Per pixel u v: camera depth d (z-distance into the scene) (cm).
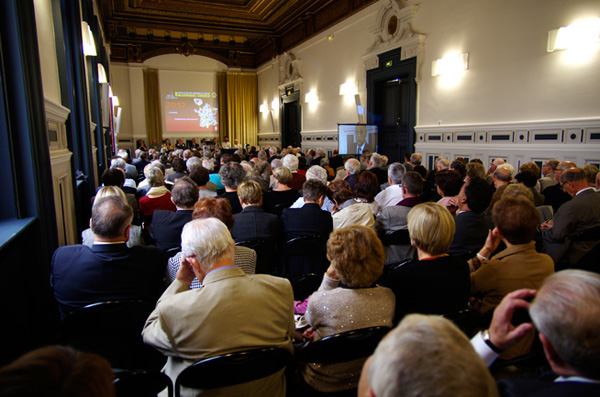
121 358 157
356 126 886
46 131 236
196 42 1512
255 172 484
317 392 138
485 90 621
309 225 273
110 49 1430
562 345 71
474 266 180
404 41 768
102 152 742
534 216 162
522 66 559
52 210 243
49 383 48
